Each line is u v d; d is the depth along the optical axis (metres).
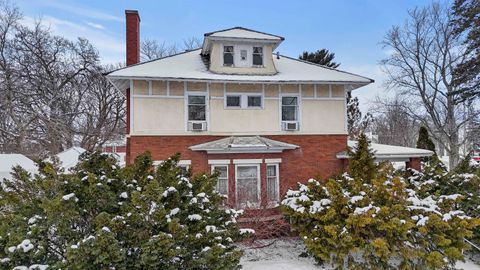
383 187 9.03
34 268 5.70
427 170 12.42
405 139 43.88
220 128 14.88
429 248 8.54
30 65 30.69
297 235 12.54
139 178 7.82
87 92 34.16
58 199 5.88
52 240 6.22
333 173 14.12
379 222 8.26
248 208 12.02
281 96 15.50
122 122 36.25
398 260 9.63
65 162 21.28
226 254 6.98
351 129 34.03
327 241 8.96
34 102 30.30
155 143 14.16
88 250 5.41
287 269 9.34
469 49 26.12
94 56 33.97
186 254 6.28
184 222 7.05
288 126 15.41
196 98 14.87
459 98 27.28
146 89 14.23
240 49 15.84
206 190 8.34
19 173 7.20
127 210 6.39
